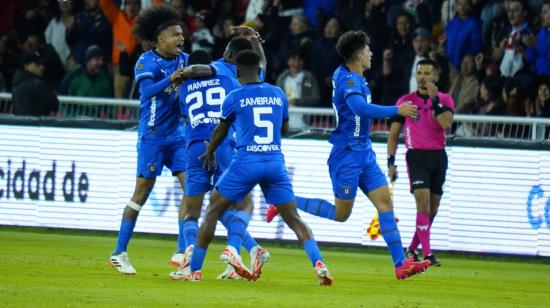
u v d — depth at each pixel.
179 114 31.77
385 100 50.97
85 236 47.34
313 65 52.69
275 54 54.56
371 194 31.42
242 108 27.28
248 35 31.84
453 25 51.09
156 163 31.62
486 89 48.31
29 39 60.38
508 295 28.64
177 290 26.06
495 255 43.81
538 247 43.44
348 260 40.97
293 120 48.16
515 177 43.69
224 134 27.66
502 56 50.16
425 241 38.56
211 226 27.83
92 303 22.72
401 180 44.34
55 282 27.20
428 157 38.41
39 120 48.12
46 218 48.09
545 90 46.72
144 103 31.53
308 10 56.53
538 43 48.69
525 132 45.47
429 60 37.69
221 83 29.75
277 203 27.91
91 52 56.00
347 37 30.78
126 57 56.19
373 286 29.66
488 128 46.47
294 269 35.12
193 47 55.91
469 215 44.06
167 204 46.53
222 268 34.47
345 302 24.61
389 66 50.84
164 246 43.84
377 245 44.81
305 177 45.38
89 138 47.56
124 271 30.39
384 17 53.12
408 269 30.72
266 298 24.77
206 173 29.77
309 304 23.77
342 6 54.38
